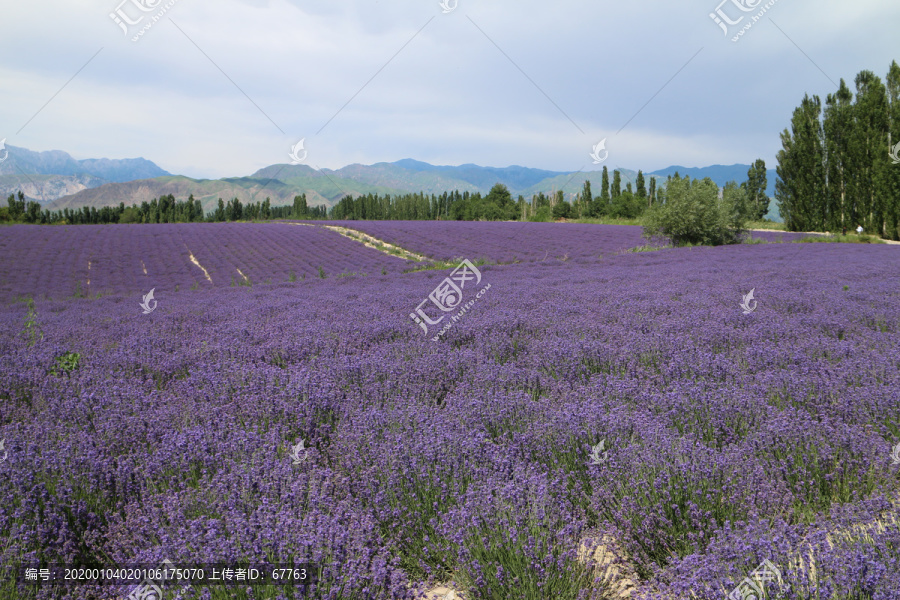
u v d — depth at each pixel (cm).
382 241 3691
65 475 300
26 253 3180
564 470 316
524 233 4028
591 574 239
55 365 557
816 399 397
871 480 290
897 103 3706
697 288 1082
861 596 198
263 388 461
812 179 4262
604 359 529
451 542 252
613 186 7206
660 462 295
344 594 221
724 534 238
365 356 572
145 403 433
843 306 771
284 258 3078
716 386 426
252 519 253
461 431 358
